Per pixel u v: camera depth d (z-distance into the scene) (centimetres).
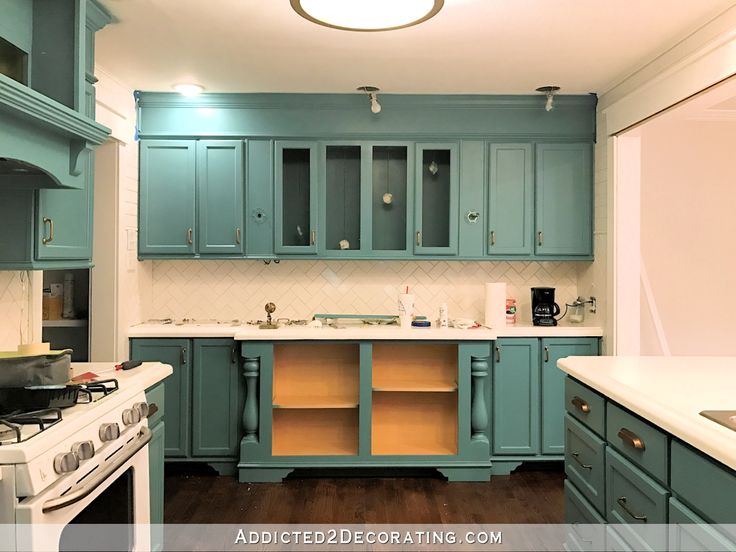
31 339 266
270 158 405
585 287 428
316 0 238
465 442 377
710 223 464
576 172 412
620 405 201
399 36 299
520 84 382
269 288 437
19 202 222
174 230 403
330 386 399
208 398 384
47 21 213
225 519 313
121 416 201
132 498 208
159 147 402
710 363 246
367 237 409
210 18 277
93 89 265
